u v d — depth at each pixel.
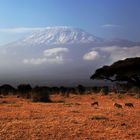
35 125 16.67
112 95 47.09
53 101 36.22
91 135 14.80
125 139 14.16
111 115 21.14
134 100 38.50
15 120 18.31
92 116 19.81
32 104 30.09
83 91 55.84
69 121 18.05
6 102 32.19
